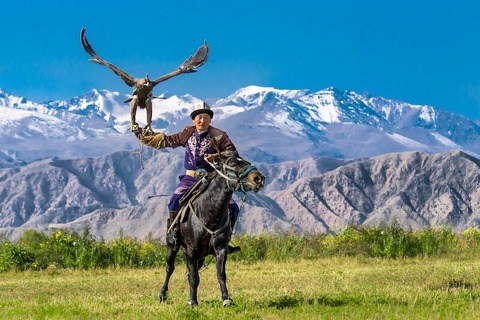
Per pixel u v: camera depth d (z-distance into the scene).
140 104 12.78
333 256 28.28
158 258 28.00
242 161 12.28
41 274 25.92
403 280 17.98
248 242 29.12
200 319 11.73
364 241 29.02
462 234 31.59
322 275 20.80
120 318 12.11
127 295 16.52
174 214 13.08
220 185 12.33
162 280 21.47
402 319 11.26
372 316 11.51
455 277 18.20
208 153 12.88
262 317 11.66
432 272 19.70
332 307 12.64
